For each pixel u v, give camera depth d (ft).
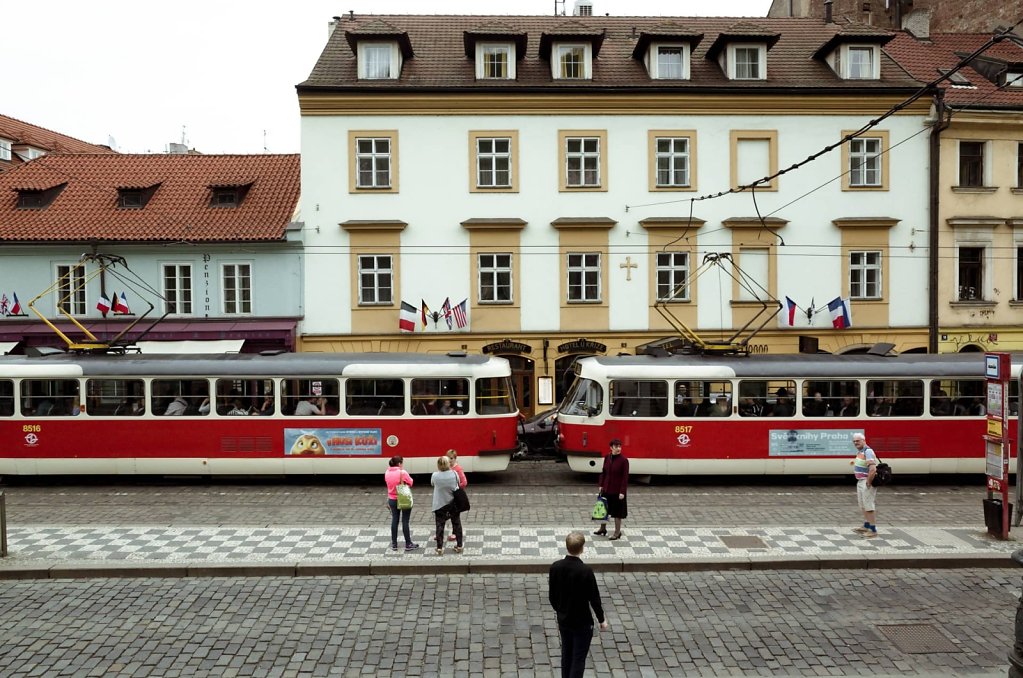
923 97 78.02
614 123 77.41
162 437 54.54
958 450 55.11
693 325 78.13
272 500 50.78
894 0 103.50
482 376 55.52
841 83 79.61
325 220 76.59
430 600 32.91
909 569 37.04
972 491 53.98
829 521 44.88
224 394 54.80
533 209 77.41
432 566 36.65
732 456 54.75
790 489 54.49
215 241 75.97
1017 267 80.43
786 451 54.75
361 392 54.90
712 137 77.92
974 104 77.92
